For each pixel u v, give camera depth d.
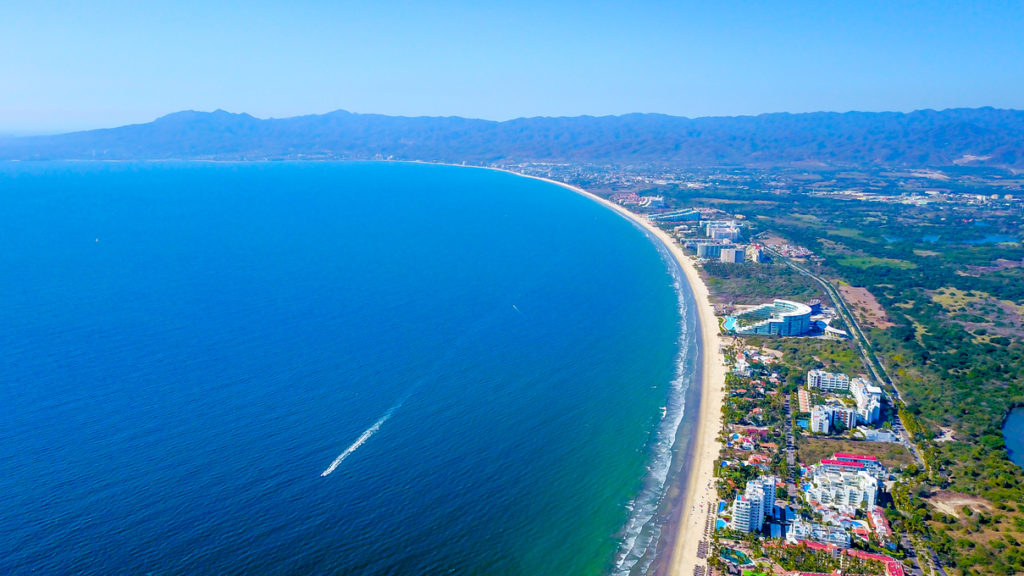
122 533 174.88
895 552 186.50
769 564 182.38
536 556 181.62
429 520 189.75
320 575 166.88
